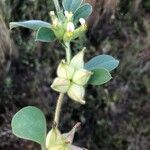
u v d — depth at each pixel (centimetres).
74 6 12
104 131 28
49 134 12
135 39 29
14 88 26
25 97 26
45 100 27
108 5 26
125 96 29
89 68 12
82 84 11
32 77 27
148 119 29
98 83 11
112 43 28
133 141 28
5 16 25
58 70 11
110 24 27
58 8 11
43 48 27
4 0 25
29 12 26
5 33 25
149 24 29
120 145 28
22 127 11
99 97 28
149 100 29
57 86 11
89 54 27
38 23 11
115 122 28
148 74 29
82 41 26
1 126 25
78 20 12
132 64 29
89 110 27
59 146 11
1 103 26
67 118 27
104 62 12
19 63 27
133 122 29
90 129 27
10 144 25
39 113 12
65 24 11
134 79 29
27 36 26
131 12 29
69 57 11
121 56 29
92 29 27
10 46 26
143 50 29
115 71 28
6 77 26
